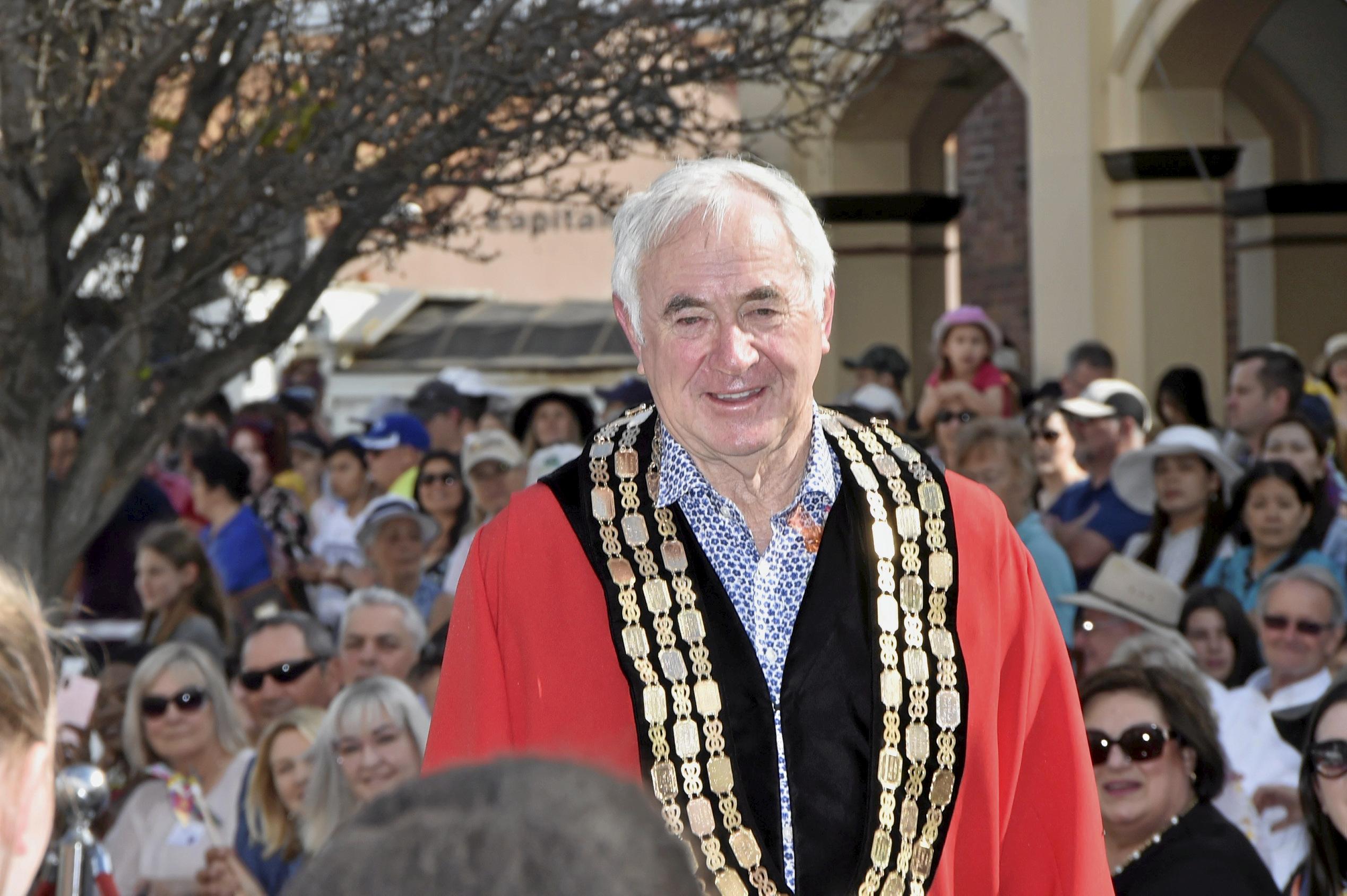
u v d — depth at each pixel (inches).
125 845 215.8
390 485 383.2
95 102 190.4
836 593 110.5
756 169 108.3
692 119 225.9
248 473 331.6
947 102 577.0
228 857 210.7
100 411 194.7
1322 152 541.0
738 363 105.0
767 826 106.9
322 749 204.4
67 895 151.2
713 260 105.3
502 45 185.6
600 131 194.4
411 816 40.4
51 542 193.2
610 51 198.4
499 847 39.3
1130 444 303.9
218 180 181.0
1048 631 116.1
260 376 626.2
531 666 112.0
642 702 108.4
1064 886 110.8
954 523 114.3
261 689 242.7
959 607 112.3
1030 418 365.1
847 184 558.9
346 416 673.6
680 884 40.4
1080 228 468.4
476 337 693.3
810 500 112.3
